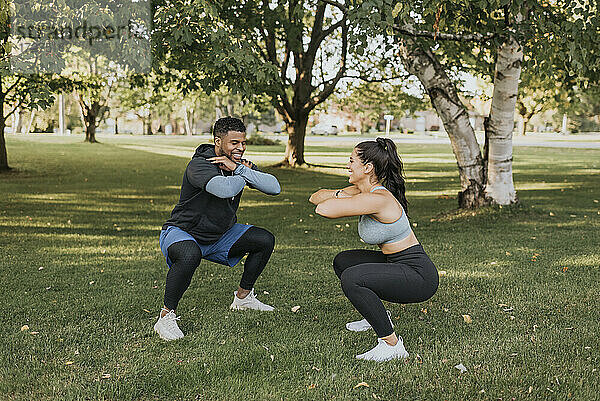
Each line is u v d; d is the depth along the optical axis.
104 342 4.22
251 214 11.28
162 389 3.49
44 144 32.44
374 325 3.93
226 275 6.21
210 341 4.25
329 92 20.39
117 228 9.36
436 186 16.89
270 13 13.88
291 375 3.68
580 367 3.78
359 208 3.89
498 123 10.05
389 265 3.97
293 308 4.97
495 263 6.77
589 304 5.18
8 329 4.48
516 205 10.30
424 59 9.98
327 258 7.11
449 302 5.23
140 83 16.95
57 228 9.31
